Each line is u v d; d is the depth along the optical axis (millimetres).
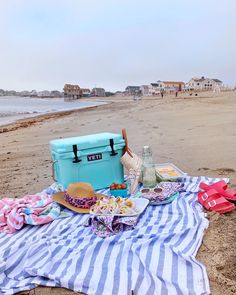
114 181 1677
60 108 25141
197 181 1732
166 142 3520
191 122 5375
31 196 1505
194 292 895
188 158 2664
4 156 3516
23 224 1298
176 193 1532
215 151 2846
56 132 5656
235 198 1453
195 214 1329
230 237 1198
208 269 1015
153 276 954
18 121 10789
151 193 1488
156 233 1188
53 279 985
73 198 1400
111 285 946
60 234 1220
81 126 6488
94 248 1096
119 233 1195
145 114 8312
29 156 3398
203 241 1178
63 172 1544
